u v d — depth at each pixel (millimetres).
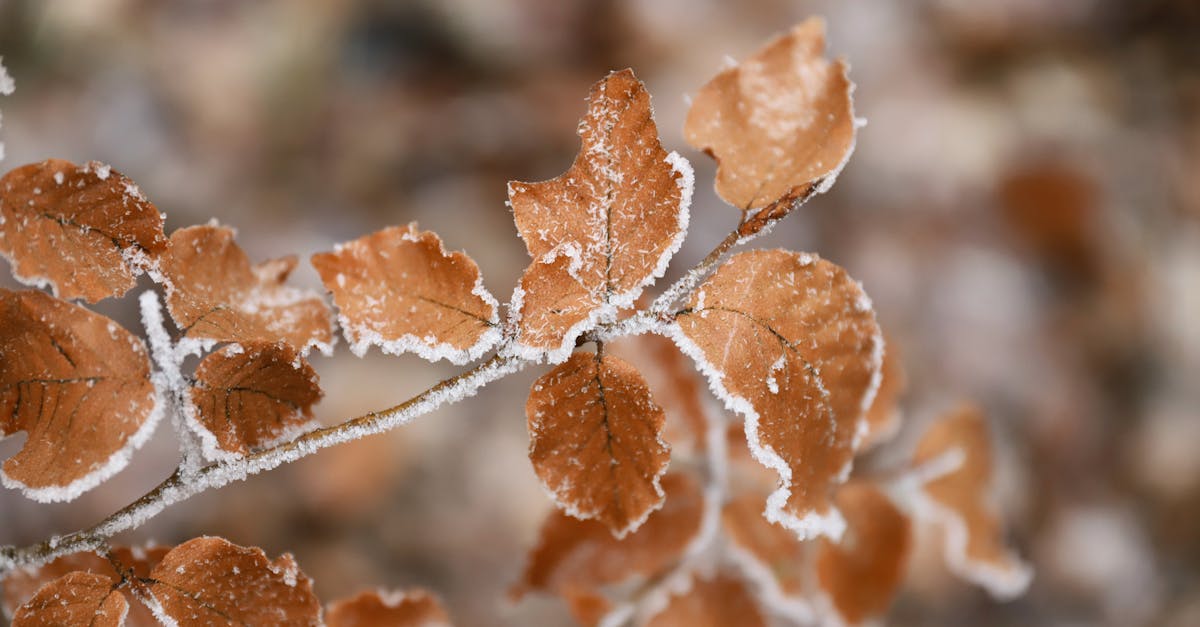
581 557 735
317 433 647
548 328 638
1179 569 1547
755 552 738
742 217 644
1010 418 1621
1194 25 2014
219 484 650
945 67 1931
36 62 1661
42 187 632
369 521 1432
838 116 637
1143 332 1752
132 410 646
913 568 1417
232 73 1732
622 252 636
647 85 1846
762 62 638
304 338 670
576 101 1836
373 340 644
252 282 667
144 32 1728
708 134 640
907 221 1769
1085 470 1613
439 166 1745
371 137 1748
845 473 643
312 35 1783
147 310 647
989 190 1826
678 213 634
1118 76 1978
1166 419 1676
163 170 1650
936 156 1830
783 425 638
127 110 1671
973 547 774
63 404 644
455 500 1464
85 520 1293
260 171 1689
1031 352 1692
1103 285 1781
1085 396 1673
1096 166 1867
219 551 647
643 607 737
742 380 638
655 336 724
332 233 1655
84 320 642
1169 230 1852
